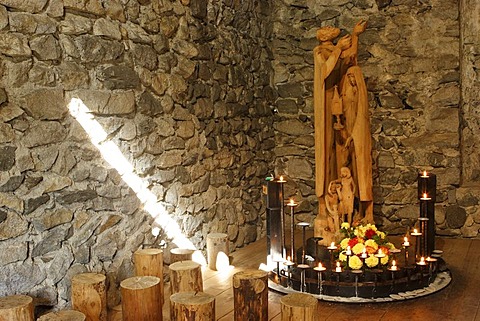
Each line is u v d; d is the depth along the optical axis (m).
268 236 3.90
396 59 5.11
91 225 3.27
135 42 3.59
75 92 3.14
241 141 4.89
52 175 3.02
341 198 3.88
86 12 3.23
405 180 5.14
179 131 4.02
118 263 3.46
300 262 3.89
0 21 2.74
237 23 4.84
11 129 2.80
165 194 3.89
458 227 5.02
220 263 4.10
